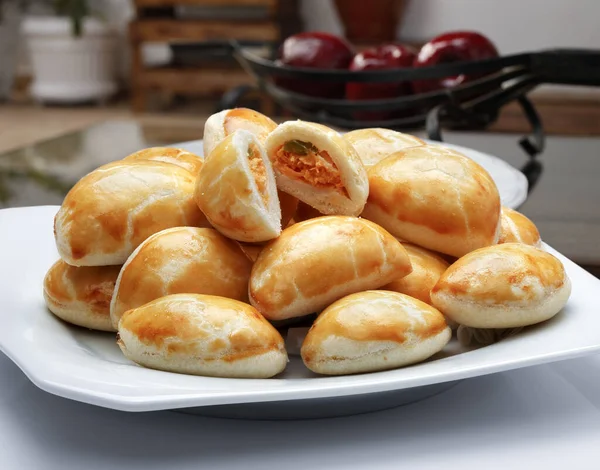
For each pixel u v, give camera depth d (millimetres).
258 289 509
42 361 468
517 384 510
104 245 536
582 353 471
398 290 534
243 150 526
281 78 1123
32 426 474
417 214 550
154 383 451
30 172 991
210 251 525
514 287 500
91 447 460
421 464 446
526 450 454
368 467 445
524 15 2613
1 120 2494
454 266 518
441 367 465
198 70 2566
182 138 1211
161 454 456
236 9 2855
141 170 552
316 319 500
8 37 2863
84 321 549
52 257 624
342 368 483
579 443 459
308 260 509
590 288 540
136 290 517
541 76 1003
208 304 486
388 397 477
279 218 535
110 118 2512
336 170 542
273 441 465
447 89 977
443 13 2670
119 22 3061
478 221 549
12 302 562
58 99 2820
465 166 563
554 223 772
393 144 612
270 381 466
